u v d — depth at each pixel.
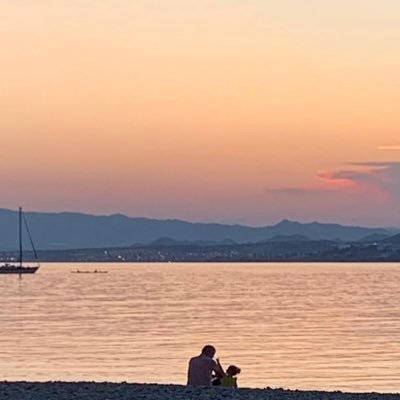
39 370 44.47
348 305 111.88
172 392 20.12
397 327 77.19
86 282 199.38
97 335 66.62
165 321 82.56
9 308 103.50
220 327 75.88
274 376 44.22
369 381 42.47
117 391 20.28
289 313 95.69
